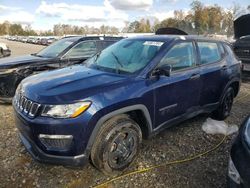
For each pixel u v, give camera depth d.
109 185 3.05
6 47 15.62
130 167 3.38
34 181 3.10
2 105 5.65
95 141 3.00
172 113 3.79
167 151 3.79
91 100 2.88
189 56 4.07
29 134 2.95
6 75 5.49
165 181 3.14
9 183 3.05
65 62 6.24
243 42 8.17
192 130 4.48
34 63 5.80
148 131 3.48
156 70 3.50
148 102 3.35
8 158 3.54
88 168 3.34
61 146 2.83
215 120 4.91
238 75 5.16
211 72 4.38
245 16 9.36
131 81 3.27
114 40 7.16
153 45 3.83
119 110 3.05
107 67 3.77
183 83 3.83
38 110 2.85
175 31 8.09
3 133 4.27
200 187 3.05
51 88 3.02
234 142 2.57
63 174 3.23
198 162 3.55
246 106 6.02
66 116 2.78
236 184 2.31
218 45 4.80
